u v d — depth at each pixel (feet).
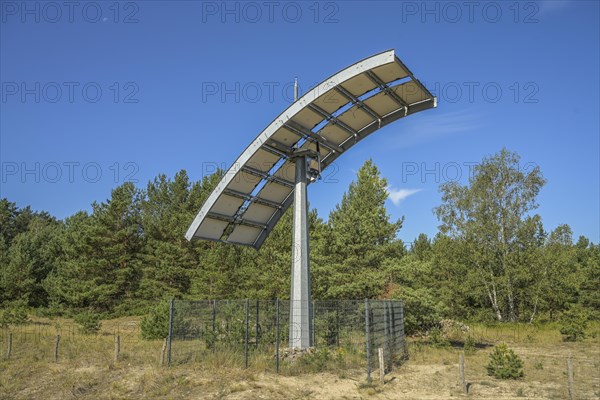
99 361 60.54
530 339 97.35
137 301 160.76
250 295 125.29
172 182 214.48
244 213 70.49
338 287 95.86
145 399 42.27
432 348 77.25
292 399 40.88
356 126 66.69
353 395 42.27
